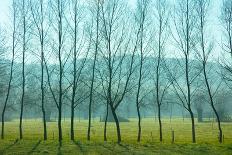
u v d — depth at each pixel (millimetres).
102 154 37531
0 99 88250
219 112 134500
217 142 53188
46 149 40875
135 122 140000
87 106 94750
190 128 99875
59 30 53906
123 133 82062
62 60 54531
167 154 37531
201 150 40719
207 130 90562
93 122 138500
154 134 78875
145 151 39781
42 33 54656
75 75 54031
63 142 48656
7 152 38531
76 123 131625
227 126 106750
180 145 45781
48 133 80188
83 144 46094
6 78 62938
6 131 86562
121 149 41375
